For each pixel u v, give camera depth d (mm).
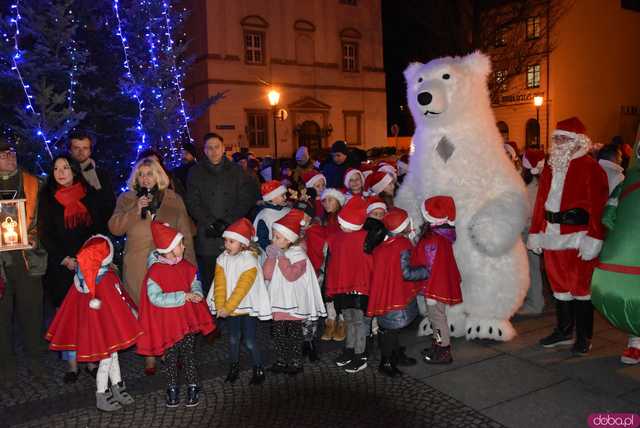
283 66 28062
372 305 4605
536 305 6336
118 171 8594
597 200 4824
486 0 27281
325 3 29328
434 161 5488
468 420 3902
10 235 4664
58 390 4785
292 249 4766
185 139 10570
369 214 5082
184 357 4375
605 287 4328
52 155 6934
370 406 4203
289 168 11492
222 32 26141
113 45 8680
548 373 4629
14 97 7578
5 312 5008
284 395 4469
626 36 34906
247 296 4598
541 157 6434
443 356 4902
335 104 29984
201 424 4043
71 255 5016
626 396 4172
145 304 4332
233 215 5980
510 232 5074
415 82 5645
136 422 4121
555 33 30297
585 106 32656
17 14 7039
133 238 4934
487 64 5605
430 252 4824
